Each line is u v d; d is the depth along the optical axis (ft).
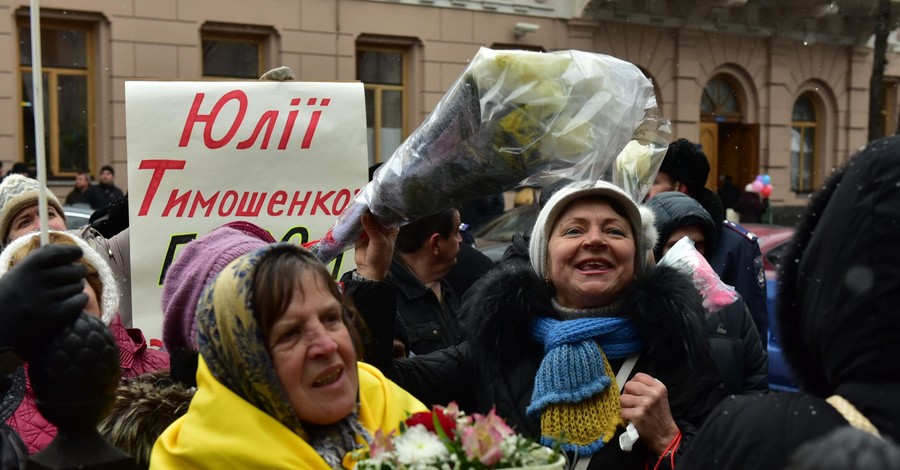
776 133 73.82
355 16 55.01
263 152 11.20
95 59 48.83
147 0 49.01
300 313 5.98
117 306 9.12
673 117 68.59
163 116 10.97
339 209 11.37
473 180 6.93
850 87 76.54
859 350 4.58
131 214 10.87
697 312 7.97
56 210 12.85
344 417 6.25
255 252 6.12
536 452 5.19
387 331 8.13
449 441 5.14
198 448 5.89
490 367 8.38
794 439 4.59
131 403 7.28
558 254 8.23
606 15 63.67
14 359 5.24
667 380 7.83
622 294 8.21
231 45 52.65
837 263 4.68
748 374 10.34
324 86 11.40
